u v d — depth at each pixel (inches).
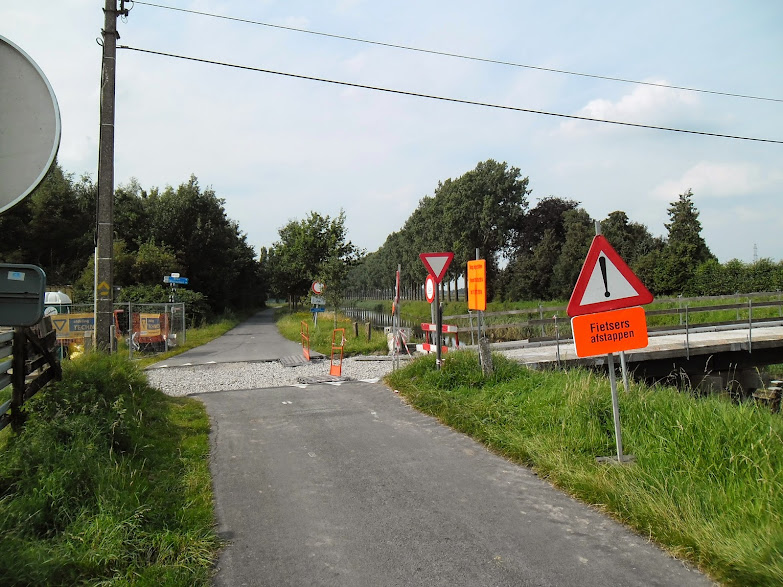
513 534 164.7
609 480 193.0
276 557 152.9
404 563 148.3
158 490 189.5
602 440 234.5
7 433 211.0
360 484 209.9
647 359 540.4
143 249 1530.5
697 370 585.0
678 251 1485.0
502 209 2460.6
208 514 178.9
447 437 274.2
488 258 2450.8
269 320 2167.8
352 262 2043.6
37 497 159.2
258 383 474.0
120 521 156.3
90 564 138.6
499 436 255.8
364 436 279.0
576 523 171.9
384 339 810.2
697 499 173.8
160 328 823.7
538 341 713.6
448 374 369.1
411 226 2913.4
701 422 215.2
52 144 132.4
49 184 1755.7
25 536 144.3
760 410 229.5
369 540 162.6
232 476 221.1
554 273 1971.0
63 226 1753.2
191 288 1930.4
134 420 251.4
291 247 2092.8
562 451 225.8
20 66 131.8
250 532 169.2
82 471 174.7
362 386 425.4
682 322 933.2
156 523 164.4
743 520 159.6
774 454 188.2
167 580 134.3
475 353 395.9
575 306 218.1
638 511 170.4
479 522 173.6
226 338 1147.3
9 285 175.2
